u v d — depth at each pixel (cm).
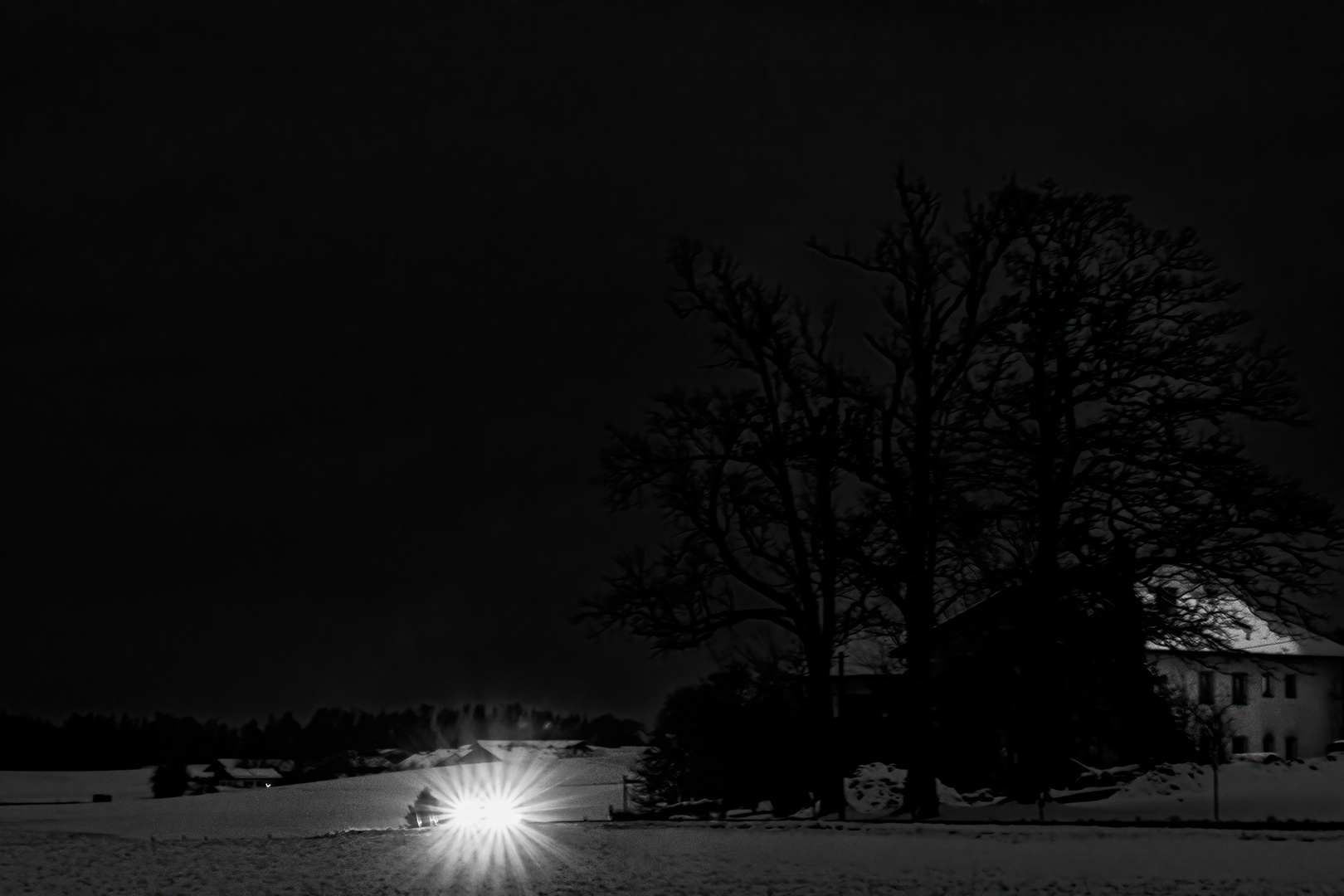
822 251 4759
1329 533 4116
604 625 4806
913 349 4600
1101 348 4397
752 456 4706
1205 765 4938
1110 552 4300
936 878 2789
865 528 4606
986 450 4522
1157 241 4484
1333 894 2492
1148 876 2727
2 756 19275
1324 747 7275
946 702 4809
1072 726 4762
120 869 3262
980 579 4488
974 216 4525
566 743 14775
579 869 3066
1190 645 4372
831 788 4578
